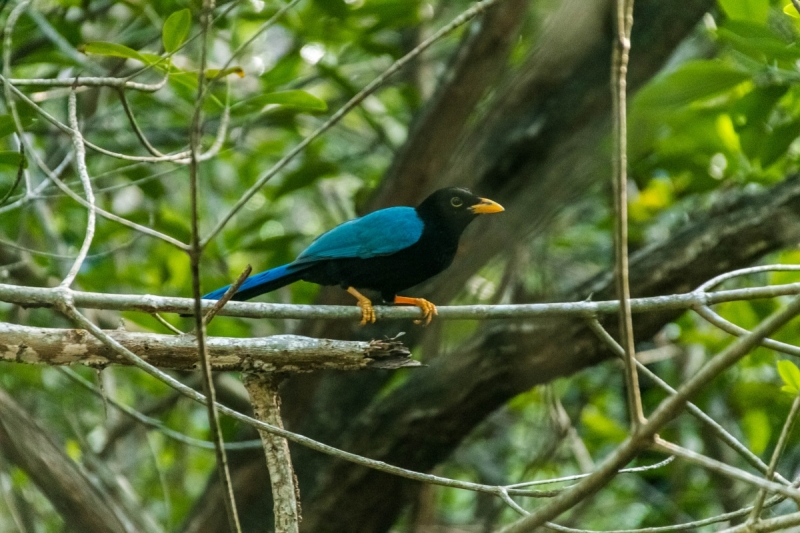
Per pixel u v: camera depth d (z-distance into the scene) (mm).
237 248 14430
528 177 12039
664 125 9672
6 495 13125
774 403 13734
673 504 15164
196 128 5480
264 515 13250
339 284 10852
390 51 14242
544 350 11664
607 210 16562
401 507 12680
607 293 11680
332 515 12516
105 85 8219
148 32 14234
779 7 11141
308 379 13602
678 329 15648
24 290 7180
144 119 15898
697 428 15352
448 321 13359
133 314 14055
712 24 12578
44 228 14172
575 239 17797
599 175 11859
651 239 15688
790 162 12867
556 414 14617
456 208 11102
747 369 15016
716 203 11836
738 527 5902
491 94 13664
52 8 14555
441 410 12062
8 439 11711
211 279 14180
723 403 15352
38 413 16766
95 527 11844
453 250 11312
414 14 14516
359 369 7438
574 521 14867
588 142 11758
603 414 17297
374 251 10695
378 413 12422
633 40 11438
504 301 14469
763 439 14055
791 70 9164
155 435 18250
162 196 15664
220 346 7254
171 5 12766
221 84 13242
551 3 11898
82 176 7406
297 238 14422
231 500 5621
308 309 8211
